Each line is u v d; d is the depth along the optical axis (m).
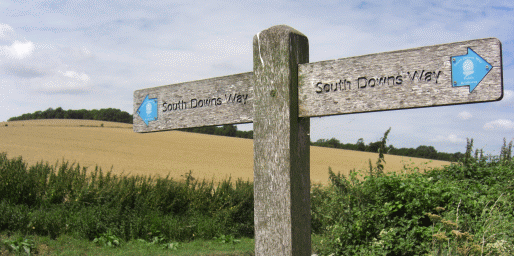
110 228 7.25
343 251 4.68
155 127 2.64
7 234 6.41
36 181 8.00
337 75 1.94
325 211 5.20
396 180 4.92
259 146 2.08
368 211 4.79
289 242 1.95
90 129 45.47
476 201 4.45
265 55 2.08
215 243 7.98
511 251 3.39
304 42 2.12
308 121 2.15
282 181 1.98
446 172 5.96
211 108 2.36
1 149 24.02
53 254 5.88
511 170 5.80
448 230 3.86
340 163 29.41
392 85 1.81
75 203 7.74
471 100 1.64
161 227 7.98
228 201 9.58
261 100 2.08
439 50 1.72
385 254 4.30
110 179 9.12
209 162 28.16
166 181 9.72
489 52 1.62
